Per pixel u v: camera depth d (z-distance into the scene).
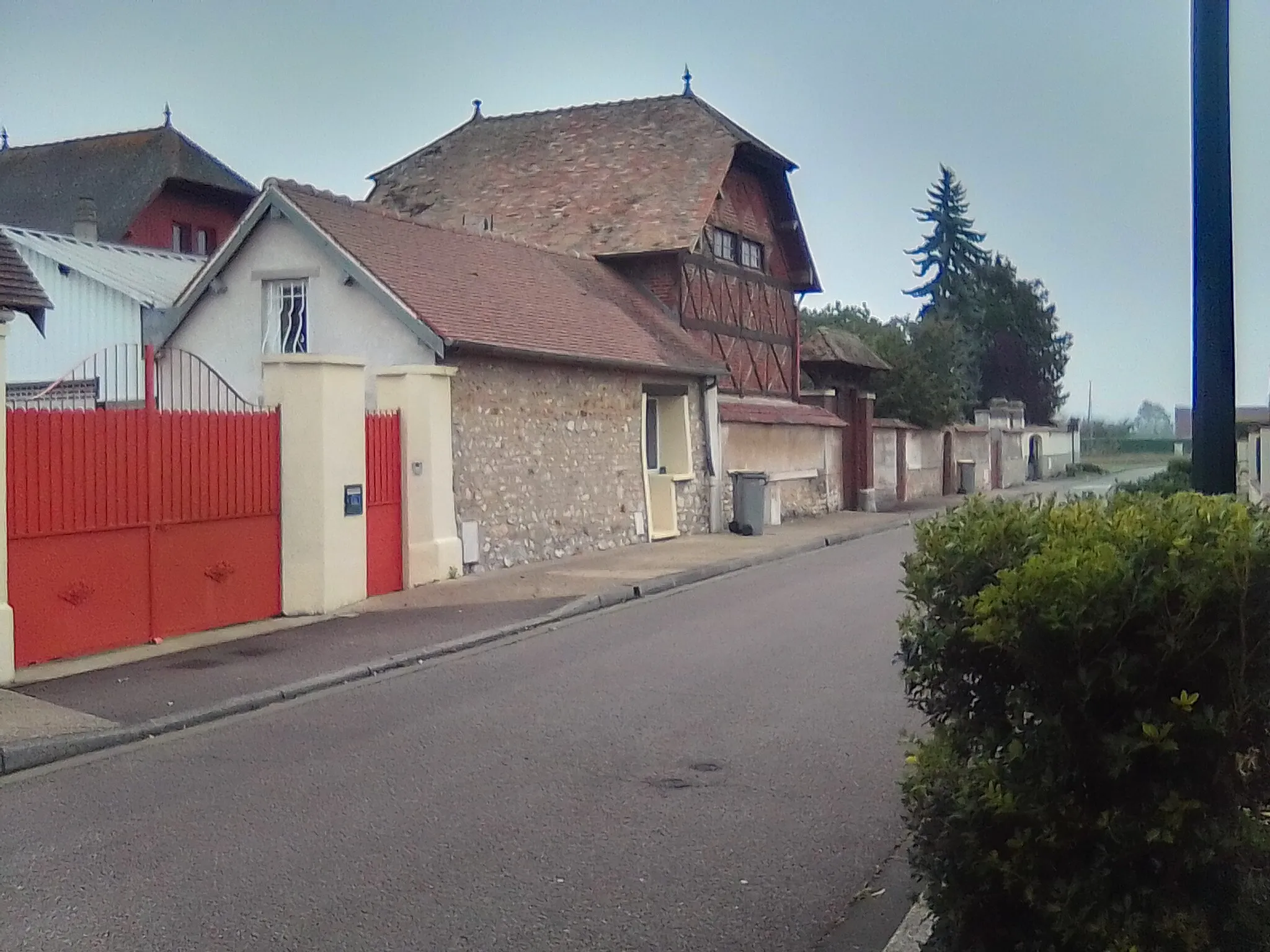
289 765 7.40
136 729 8.22
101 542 10.78
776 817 6.22
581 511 18.25
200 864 5.67
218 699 9.05
